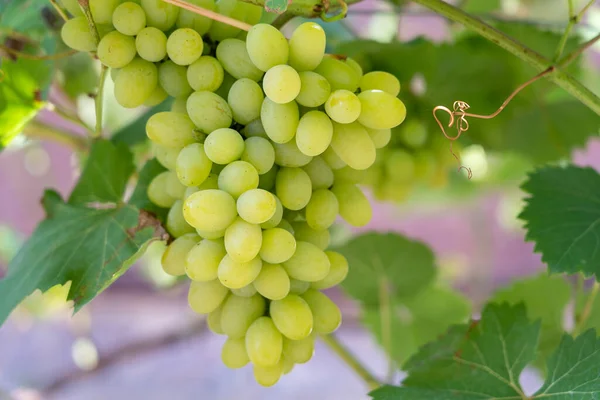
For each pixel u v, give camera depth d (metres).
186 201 0.58
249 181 0.59
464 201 1.22
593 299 0.76
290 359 0.64
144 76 0.63
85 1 0.60
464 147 0.85
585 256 0.68
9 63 0.72
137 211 0.66
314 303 0.63
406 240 0.85
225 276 0.59
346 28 0.89
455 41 0.82
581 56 0.86
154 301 1.71
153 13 0.62
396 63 0.81
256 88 0.61
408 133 0.82
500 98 0.84
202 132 0.61
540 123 0.88
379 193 0.84
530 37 0.84
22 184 1.54
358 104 0.59
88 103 0.89
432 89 0.82
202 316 1.14
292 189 0.61
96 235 0.67
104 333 1.66
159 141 0.62
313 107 0.61
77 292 0.64
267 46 0.59
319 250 0.61
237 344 0.63
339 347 0.80
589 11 0.99
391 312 0.89
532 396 0.68
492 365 0.70
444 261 1.37
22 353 1.65
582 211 0.70
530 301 0.81
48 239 0.69
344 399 1.64
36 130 0.84
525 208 0.71
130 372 1.72
